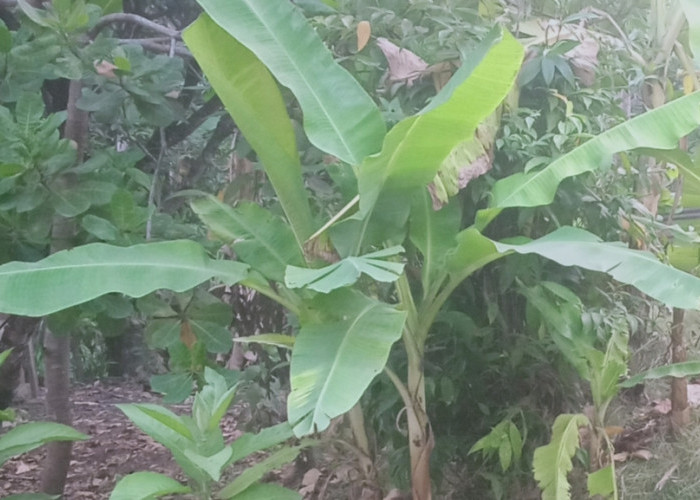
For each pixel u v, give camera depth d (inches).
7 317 133.0
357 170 86.0
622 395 158.9
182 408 238.2
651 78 134.2
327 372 68.2
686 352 151.3
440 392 110.9
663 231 130.0
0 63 100.4
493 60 68.8
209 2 85.7
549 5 129.7
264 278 92.6
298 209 95.3
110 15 116.2
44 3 111.6
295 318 117.4
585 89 117.0
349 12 123.2
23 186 98.1
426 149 81.4
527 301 110.9
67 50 102.5
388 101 116.3
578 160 89.7
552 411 115.0
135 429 225.8
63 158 98.2
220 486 137.4
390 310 78.9
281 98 93.7
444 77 112.0
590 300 113.1
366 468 104.2
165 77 113.6
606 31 143.7
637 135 88.7
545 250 82.9
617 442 144.9
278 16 87.7
